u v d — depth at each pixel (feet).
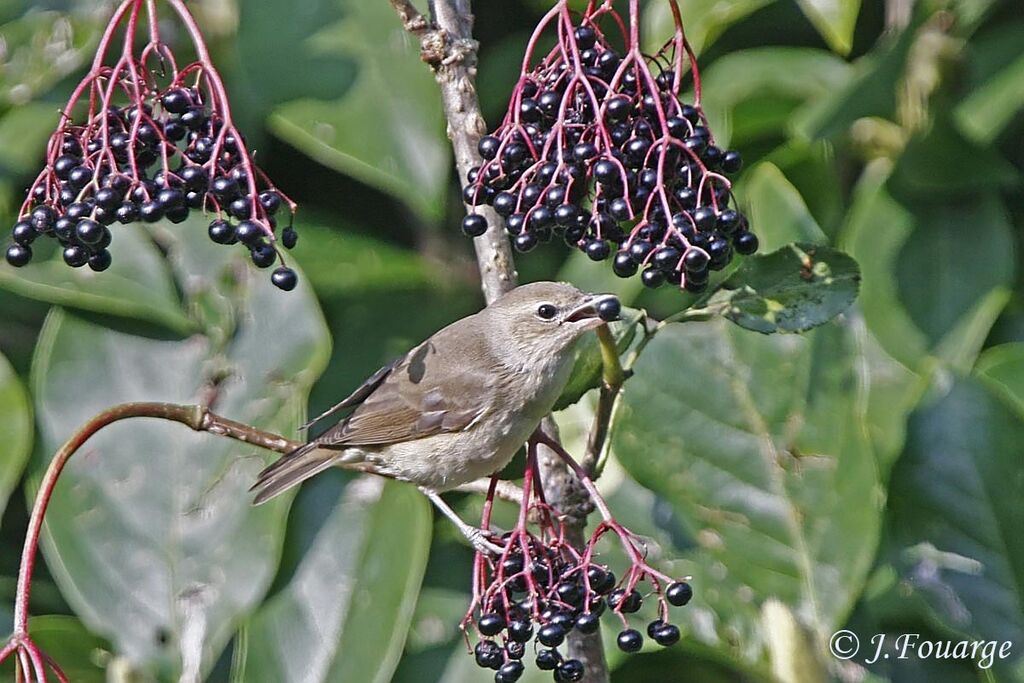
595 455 27.12
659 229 23.22
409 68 35.04
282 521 34.53
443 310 38.24
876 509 32.71
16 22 36.55
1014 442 33.22
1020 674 31.94
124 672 33.55
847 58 38.14
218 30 37.14
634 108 23.76
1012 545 32.91
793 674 31.91
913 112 36.45
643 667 35.09
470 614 24.52
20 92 36.17
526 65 24.36
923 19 36.17
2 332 37.45
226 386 35.40
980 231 35.83
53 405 35.27
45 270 35.50
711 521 33.47
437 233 39.14
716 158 23.68
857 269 28.19
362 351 37.40
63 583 34.06
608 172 22.93
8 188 35.86
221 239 23.80
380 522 34.86
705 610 33.24
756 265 28.48
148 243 35.99
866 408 35.40
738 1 36.40
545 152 23.71
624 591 24.23
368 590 34.17
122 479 34.96
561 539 24.66
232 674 34.35
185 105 24.43
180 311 35.70
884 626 34.04
